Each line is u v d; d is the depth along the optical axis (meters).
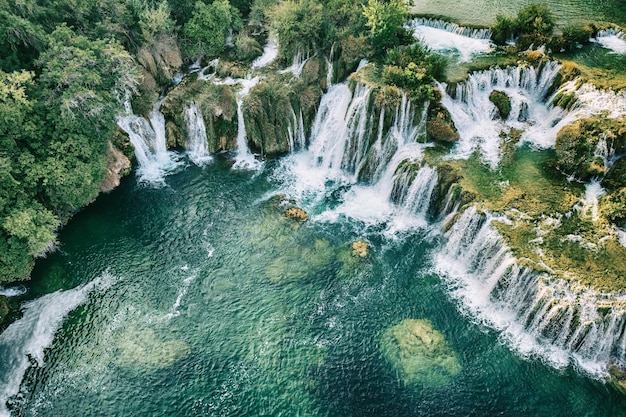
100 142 38.66
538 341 31.22
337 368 30.39
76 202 38.66
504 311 32.81
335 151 44.44
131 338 32.12
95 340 32.06
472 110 42.91
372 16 45.12
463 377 29.73
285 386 29.61
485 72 43.50
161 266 36.72
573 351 30.27
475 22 50.72
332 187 43.31
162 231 39.28
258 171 44.84
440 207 38.22
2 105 31.97
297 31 47.28
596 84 39.97
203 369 30.48
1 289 34.97
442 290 34.59
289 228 39.41
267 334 32.28
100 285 35.44
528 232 33.44
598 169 35.88
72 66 35.41
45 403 28.95
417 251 37.31
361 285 35.12
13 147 34.44
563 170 37.59
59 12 41.16
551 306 29.86
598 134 36.66
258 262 36.88
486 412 28.12
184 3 50.28
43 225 33.75
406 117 41.09
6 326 32.81
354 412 28.33
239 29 53.59
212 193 42.66
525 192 36.12
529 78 43.69
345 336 32.06
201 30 49.81
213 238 38.75
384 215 40.47
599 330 28.97
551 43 44.91
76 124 36.09
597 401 28.39
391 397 28.95
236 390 29.47
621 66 42.59
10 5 36.84
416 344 31.31
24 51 38.53
